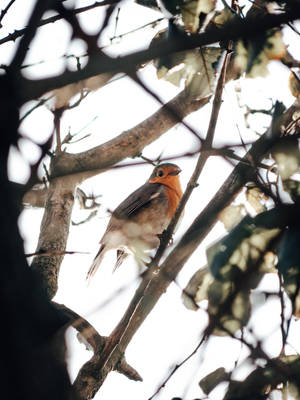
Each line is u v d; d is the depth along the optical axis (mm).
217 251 5250
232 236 5203
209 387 5398
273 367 5238
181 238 6031
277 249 5133
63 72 3580
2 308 3455
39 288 3666
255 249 5180
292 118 5711
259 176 5363
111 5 4219
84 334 6699
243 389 5258
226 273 5277
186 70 6426
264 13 5613
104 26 4109
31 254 3750
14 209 3561
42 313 3592
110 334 6559
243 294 5316
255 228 5141
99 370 6539
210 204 5844
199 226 5855
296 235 4945
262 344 5293
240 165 5398
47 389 3457
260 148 5250
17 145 3594
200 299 5543
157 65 6449
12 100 3486
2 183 3512
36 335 3529
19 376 3391
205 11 5742
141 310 6594
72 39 4035
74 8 4203
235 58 6066
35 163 3811
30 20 3746
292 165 5152
